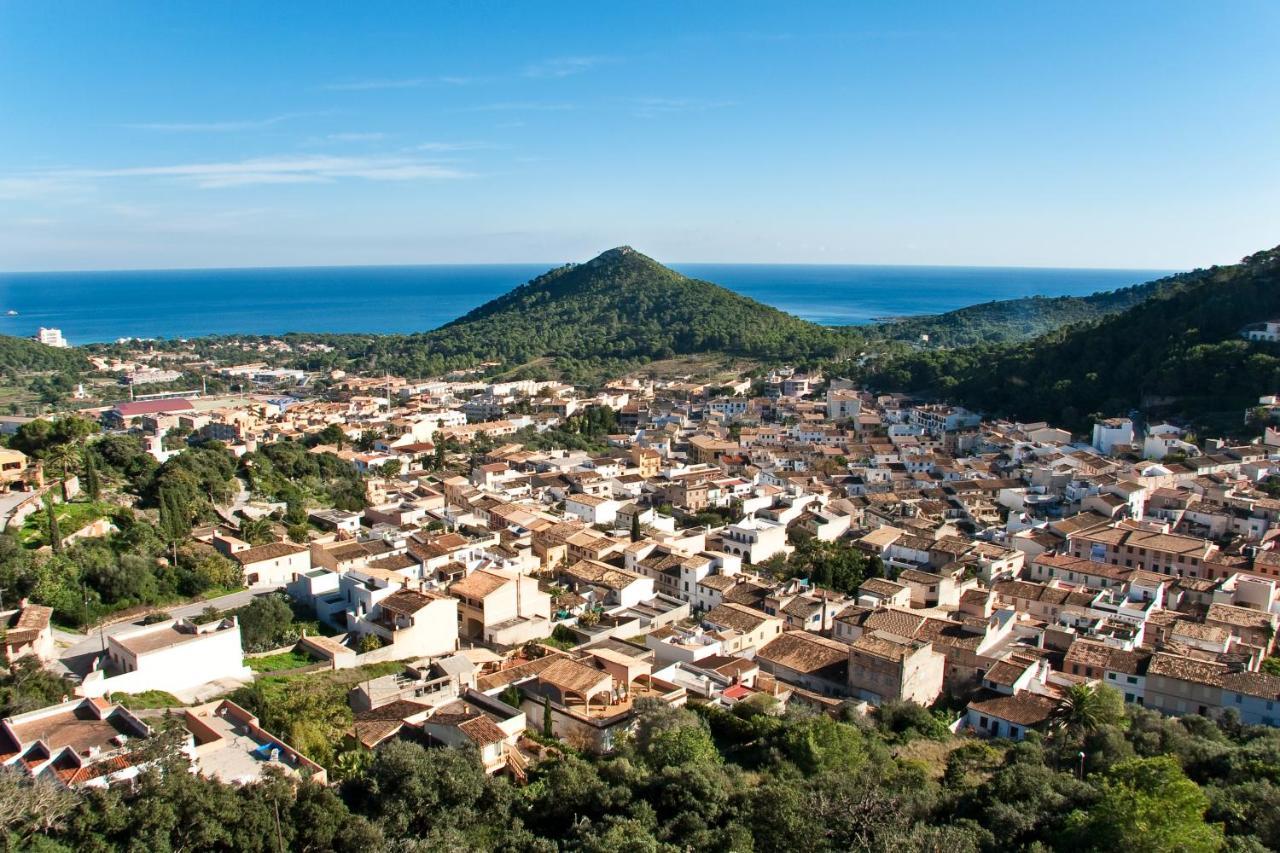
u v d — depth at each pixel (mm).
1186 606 136500
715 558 148875
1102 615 126688
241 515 162875
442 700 92688
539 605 127062
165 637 96125
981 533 174125
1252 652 113312
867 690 105375
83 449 165125
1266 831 67250
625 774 75188
